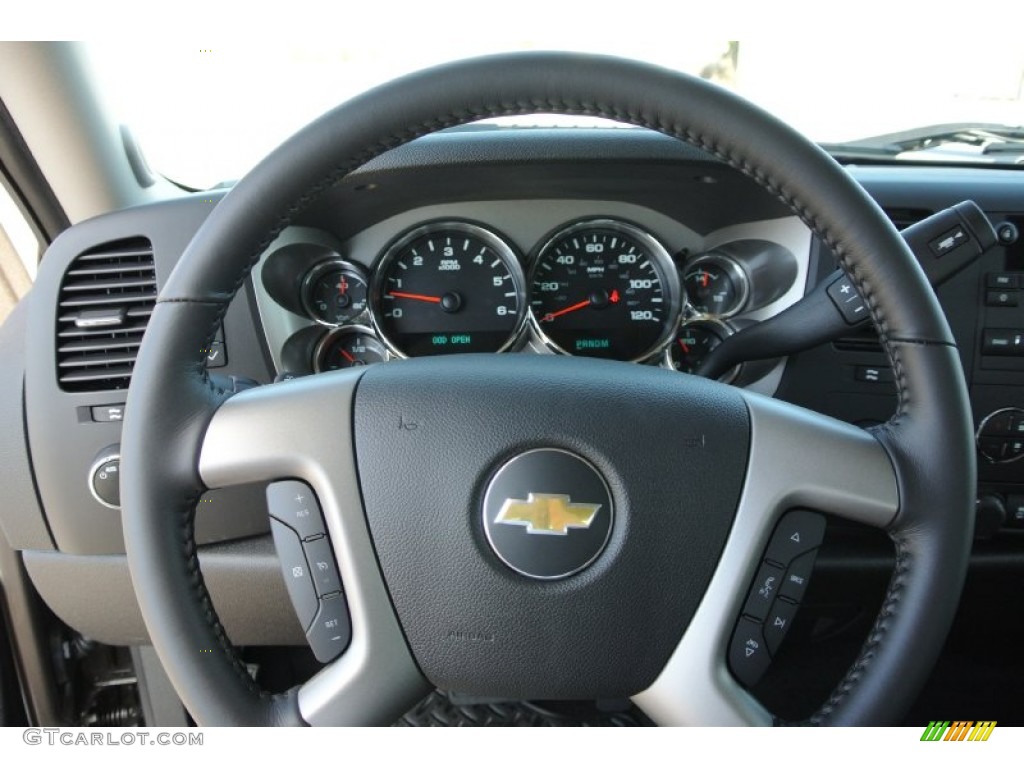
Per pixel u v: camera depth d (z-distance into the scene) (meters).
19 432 1.25
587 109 0.75
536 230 1.50
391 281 1.52
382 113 0.73
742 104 0.72
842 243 0.73
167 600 0.75
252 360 1.30
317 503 0.79
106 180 1.38
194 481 0.77
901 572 0.74
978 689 1.64
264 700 0.78
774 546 0.77
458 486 0.77
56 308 1.23
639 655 0.77
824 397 1.34
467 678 0.79
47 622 1.48
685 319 1.50
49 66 1.26
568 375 0.81
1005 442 1.33
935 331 0.72
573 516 0.77
